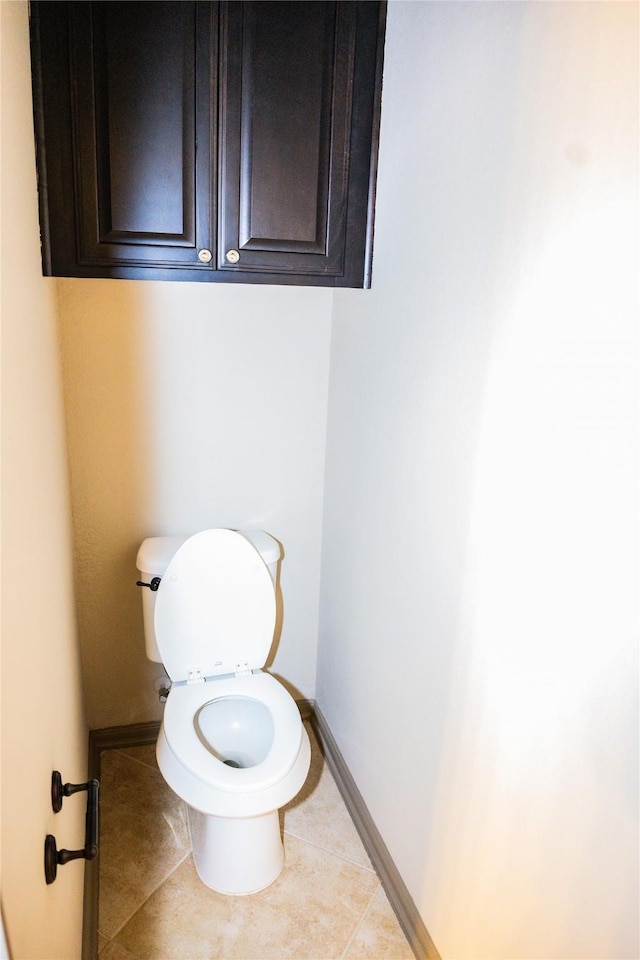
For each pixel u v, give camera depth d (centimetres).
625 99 79
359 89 150
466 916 129
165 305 182
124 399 186
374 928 159
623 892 86
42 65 132
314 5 143
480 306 113
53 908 97
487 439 112
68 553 163
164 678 215
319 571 222
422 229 134
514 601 106
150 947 152
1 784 62
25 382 98
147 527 199
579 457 89
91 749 208
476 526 117
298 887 170
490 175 109
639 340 78
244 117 146
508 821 112
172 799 197
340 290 188
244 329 191
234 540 180
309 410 203
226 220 151
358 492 179
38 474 108
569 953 97
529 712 104
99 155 140
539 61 95
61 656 131
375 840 175
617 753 85
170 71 139
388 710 163
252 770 152
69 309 175
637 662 81
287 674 231
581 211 87
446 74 122
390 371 154
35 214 127
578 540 90
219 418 196
